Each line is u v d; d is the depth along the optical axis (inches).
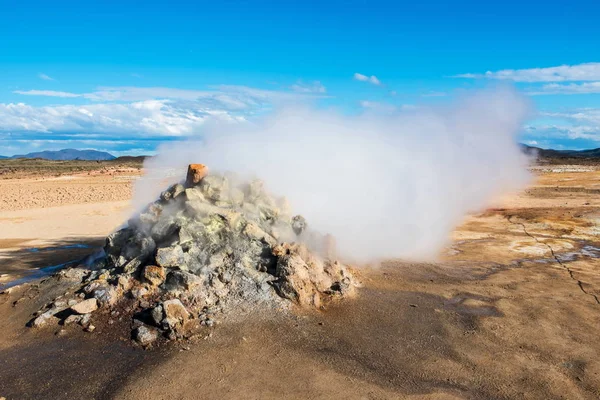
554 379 316.8
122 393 285.6
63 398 283.1
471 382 311.7
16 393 287.7
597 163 3186.5
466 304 445.7
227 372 308.2
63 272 446.0
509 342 369.7
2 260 592.1
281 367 317.1
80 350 335.0
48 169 2677.2
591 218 959.6
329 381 303.3
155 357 324.5
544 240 768.3
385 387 301.3
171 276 396.5
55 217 967.6
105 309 379.9
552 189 1425.9
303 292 406.0
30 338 353.1
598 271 581.6
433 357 343.0
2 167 2878.9
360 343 356.8
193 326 360.2
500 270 577.0
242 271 418.9
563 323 408.2
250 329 360.8
